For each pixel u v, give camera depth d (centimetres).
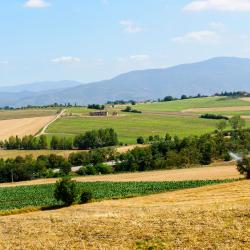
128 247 3531
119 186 13575
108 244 3653
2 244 3959
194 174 15688
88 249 3569
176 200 8419
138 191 12250
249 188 9400
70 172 19712
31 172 19662
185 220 4191
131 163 19688
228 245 3331
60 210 8638
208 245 3375
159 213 4897
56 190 9806
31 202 11419
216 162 19888
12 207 10619
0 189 14488
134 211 6047
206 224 3941
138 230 3969
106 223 4409
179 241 3528
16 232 4531
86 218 4941
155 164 19688
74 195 9725
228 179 13575
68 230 4297
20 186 15225
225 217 4153
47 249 3672
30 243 3912
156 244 3522
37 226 4762
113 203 8888
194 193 9488
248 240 3397
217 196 8450
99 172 19238
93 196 11200
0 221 5609
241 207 4656
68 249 3619
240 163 13012
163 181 14312
